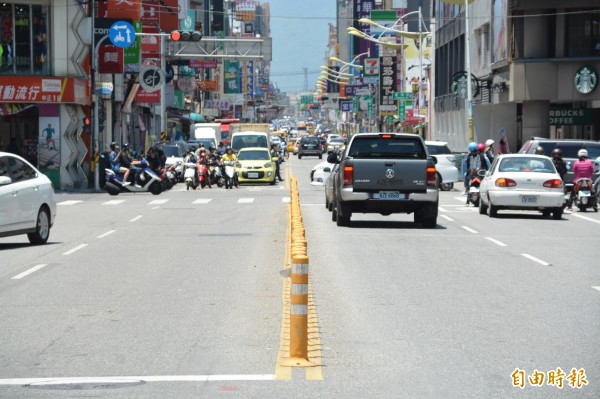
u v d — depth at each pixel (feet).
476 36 282.56
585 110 227.40
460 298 58.03
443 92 349.41
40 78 195.21
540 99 224.12
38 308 55.11
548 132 229.04
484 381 37.17
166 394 35.24
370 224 113.91
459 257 79.36
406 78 416.05
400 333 47.06
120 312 53.57
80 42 200.64
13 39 197.88
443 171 190.49
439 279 66.28
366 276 67.72
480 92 263.29
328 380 37.32
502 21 236.22
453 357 41.57
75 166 207.21
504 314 52.54
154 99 292.20
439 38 355.97
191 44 306.96
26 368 39.96
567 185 140.97
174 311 53.78
